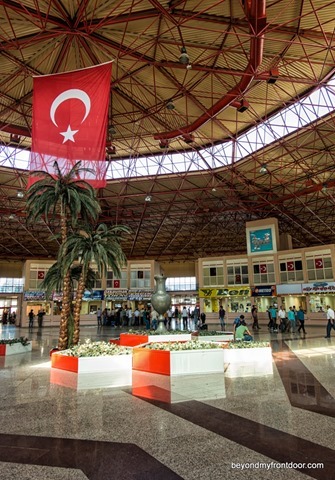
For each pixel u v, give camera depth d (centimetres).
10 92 2230
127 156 3184
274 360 1013
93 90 1285
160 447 387
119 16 1583
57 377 777
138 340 1339
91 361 846
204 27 1634
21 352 1255
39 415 504
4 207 3847
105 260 1156
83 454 371
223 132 2723
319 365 919
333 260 3041
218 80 2056
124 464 346
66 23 1602
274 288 3350
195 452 373
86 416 498
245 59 1834
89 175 1232
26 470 336
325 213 4106
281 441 401
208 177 3281
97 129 1250
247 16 1327
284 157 2848
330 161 2870
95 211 1259
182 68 1920
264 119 2498
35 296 3647
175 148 3011
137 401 575
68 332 1177
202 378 759
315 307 3150
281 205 3762
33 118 1291
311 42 1700
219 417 489
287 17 1552
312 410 517
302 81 1908
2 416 500
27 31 1667
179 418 486
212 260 3797
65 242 1168
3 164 2988
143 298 3806
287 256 3372
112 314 3328
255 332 2200
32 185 1202
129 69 2022
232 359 1001
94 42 1717
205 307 3738
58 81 1316
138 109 2481
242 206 3803
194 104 2339
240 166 3027
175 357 806
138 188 3525
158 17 1571
